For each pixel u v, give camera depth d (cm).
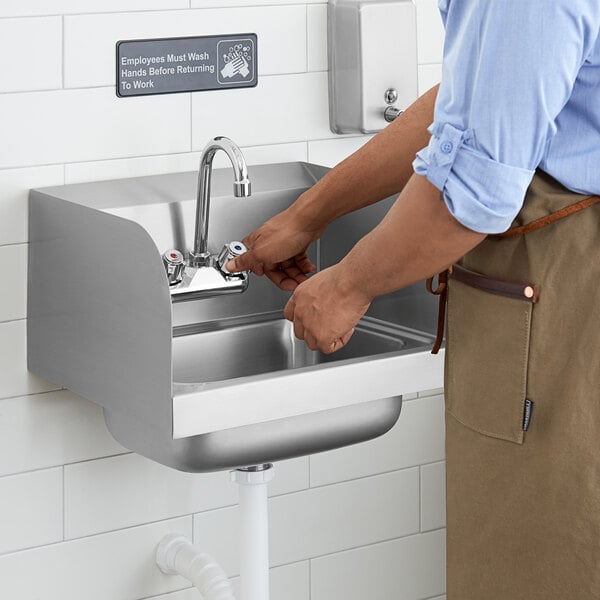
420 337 221
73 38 218
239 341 236
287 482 263
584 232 154
